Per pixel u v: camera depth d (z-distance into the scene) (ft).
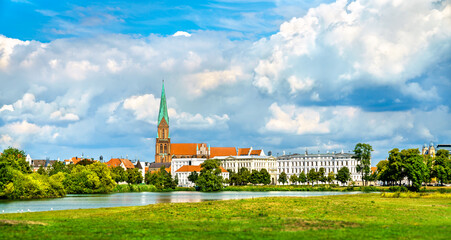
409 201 392.06
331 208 309.63
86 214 305.12
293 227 219.41
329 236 192.75
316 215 275.59
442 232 202.49
